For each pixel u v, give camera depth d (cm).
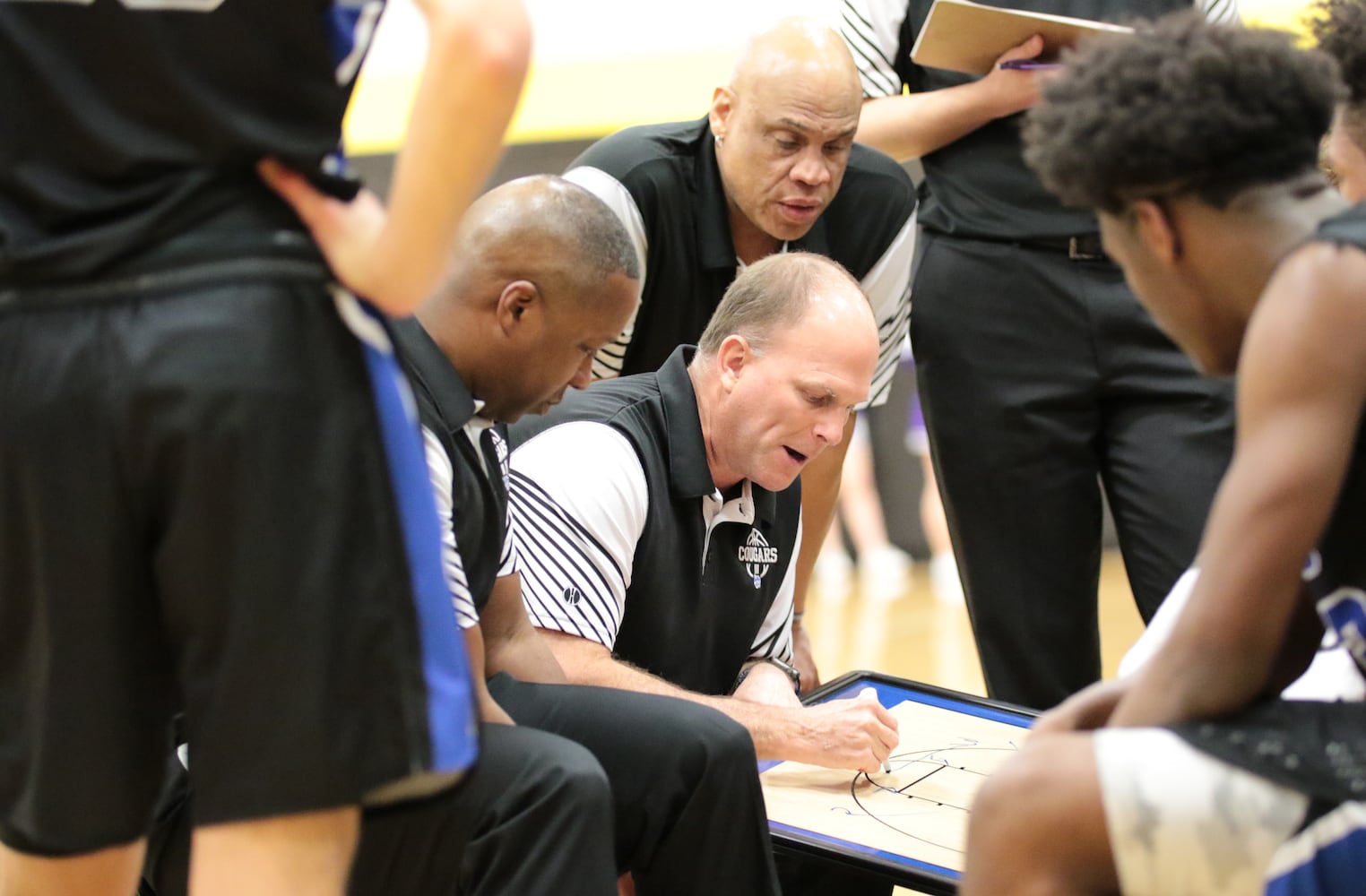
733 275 443
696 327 447
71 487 199
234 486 196
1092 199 221
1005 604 460
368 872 252
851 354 343
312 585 198
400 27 789
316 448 199
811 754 324
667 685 333
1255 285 214
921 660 716
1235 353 226
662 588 355
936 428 463
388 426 208
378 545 204
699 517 358
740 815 294
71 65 196
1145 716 211
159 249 197
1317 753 201
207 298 196
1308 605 236
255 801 199
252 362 195
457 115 190
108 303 196
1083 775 204
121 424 196
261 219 201
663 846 296
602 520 334
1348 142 251
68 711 207
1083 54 225
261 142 198
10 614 208
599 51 799
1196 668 206
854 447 896
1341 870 198
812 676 472
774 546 382
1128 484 443
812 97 397
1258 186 212
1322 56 220
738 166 414
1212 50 211
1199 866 201
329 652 199
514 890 264
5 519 203
